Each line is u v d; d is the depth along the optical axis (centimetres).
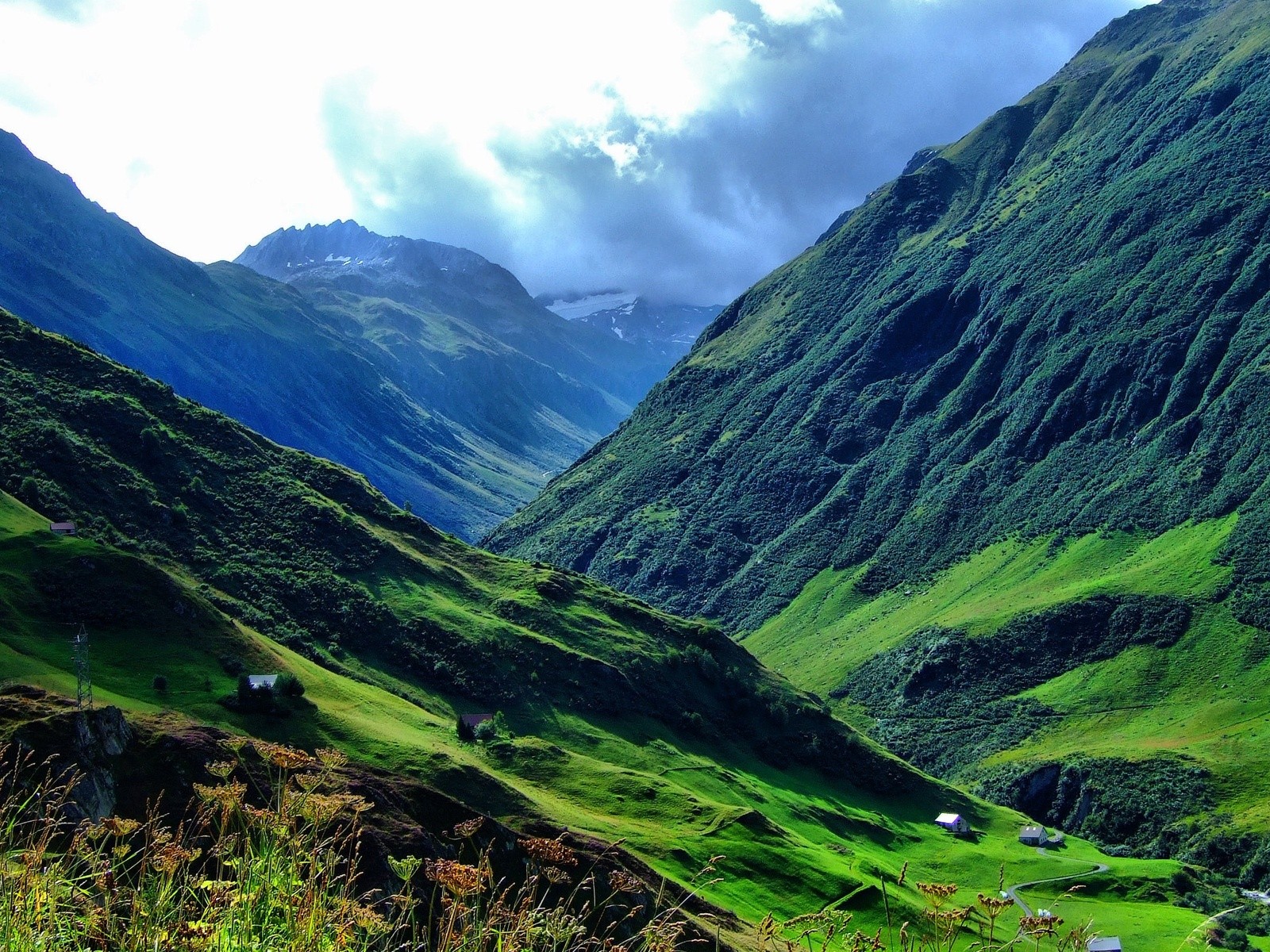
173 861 1608
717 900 11400
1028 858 17788
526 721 17025
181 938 1551
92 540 14088
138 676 11906
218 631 13412
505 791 11369
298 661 14875
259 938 1542
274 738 11244
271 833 1686
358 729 11912
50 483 17550
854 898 12069
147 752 6862
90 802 6169
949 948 1511
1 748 1853
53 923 1555
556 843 1727
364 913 1562
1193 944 1769
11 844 1656
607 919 6444
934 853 17775
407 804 7944
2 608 12100
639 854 11850
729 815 13375
